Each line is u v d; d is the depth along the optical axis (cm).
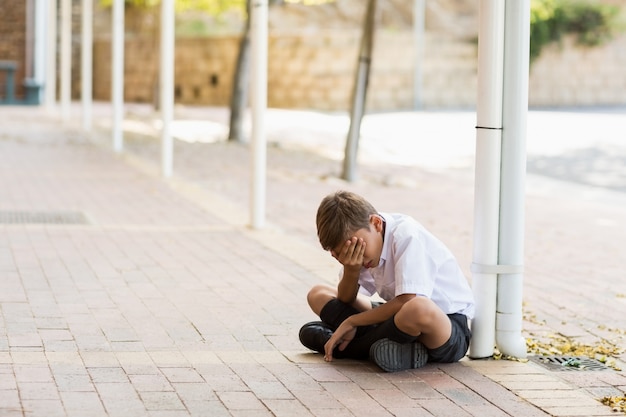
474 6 4622
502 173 637
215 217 1280
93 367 598
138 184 1600
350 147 1784
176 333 691
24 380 564
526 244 1177
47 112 3491
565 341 714
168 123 1698
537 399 559
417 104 4241
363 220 592
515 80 630
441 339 596
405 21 4553
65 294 807
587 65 4400
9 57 4197
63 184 1571
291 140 2645
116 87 2155
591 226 1330
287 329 713
